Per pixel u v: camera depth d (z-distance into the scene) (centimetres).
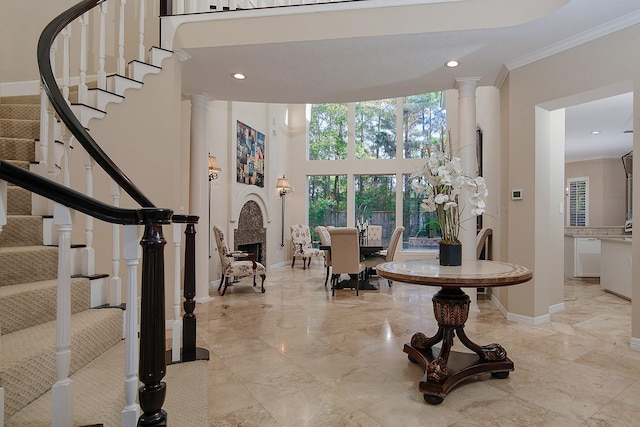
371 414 199
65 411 130
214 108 606
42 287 189
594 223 805
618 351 293
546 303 379
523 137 381
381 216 902
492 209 512
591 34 322
